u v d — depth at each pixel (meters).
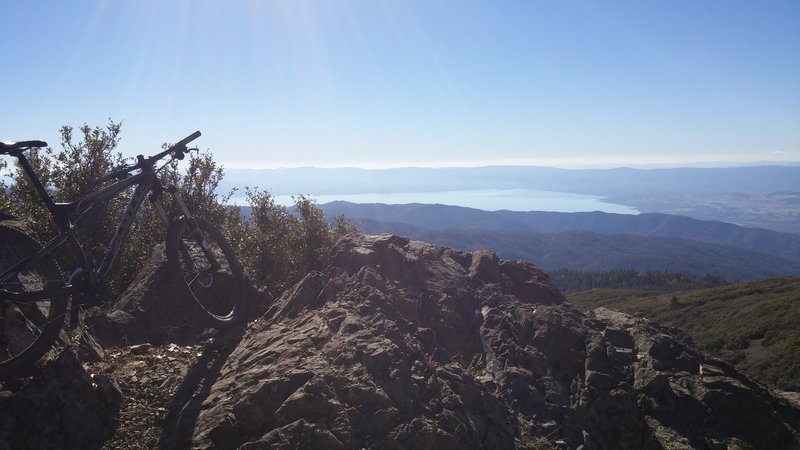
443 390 4.25
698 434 4.64
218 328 5.54
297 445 3.52
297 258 10.83
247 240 10.78
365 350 4.43
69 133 9.70
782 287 75.12
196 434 3.78
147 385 4.59
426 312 5.56
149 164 5.12
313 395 3.85
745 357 51.03
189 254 5.72
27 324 4.66
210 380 4.59
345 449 3.56
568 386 4.92
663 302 83.12
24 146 4.34
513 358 5.07
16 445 3.71
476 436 3.97
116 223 8.70
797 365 44.16
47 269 4.42
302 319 5.23
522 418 4.43
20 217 6.64
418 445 3.70
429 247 6.85
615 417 4.66
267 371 4.25
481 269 6.59
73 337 5.06
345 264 6.12
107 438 3.96
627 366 5.28
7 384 4.08
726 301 74.38
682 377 5.14
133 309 5.88
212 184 11.93
